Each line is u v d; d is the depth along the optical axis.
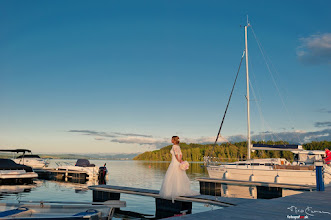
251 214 5.64
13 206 8.79
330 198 8.20
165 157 186.75
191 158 134.75
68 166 33.09
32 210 8.51
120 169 55.16
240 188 20.56
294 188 15.72
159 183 25.41
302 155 21.33
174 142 9.88
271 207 6.50
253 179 20.64
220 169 22.53
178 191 9.70
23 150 30.48
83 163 33.72
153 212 11.41
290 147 21.33
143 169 55.44
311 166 19.36
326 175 18.77
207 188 18.08
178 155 9.75
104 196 13.21
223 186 21.50
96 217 7.76
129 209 12.03
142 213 11.20
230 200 9.28
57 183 26.50
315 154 20.62
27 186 23.39
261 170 20.56
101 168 30.95
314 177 18.95
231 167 22.03
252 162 21.98
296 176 19.44
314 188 15.10
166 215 10.78
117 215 10.82
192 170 51.41
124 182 26.67
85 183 26.38
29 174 26.38
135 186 22.62
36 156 40.59
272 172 20.14
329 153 19.88
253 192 18.95
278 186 16.16
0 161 26.44
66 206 8.79
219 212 5.82
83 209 8.80
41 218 7.30
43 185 24.38
